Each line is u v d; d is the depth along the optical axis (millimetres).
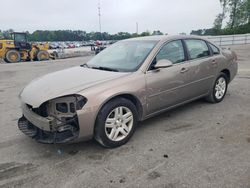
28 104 3652
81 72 4230
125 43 5066
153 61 4238
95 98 3465
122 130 3832
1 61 21719
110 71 4164
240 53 18609
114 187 2889
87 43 72188
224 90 5891
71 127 3461
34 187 2941
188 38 5020
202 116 4949
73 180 3047
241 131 4227
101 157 3537
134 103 4047
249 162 3287
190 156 3479
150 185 2896
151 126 4535
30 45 22516
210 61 5270
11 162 3496
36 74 11828
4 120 5180
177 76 4512
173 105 4637
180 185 2875
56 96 3424
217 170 3133
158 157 3482
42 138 3582
